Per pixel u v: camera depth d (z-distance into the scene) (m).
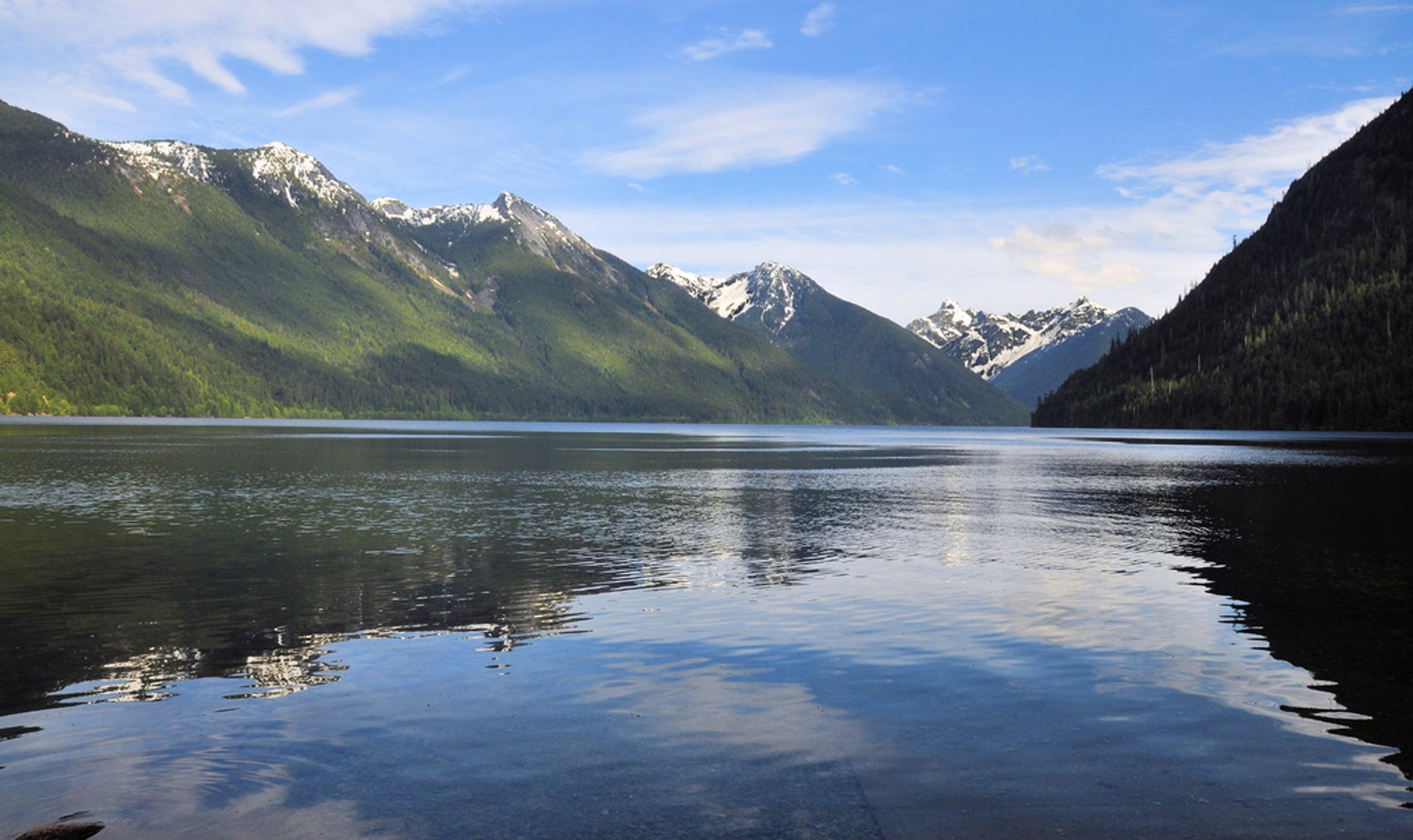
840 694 16.61
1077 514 50.06
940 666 18.66
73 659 18.97
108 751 13.58
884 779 12.58
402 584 28.11
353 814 11.36
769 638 21.09
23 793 11.99
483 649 19.95
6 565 31.25
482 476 77.69
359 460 99.06
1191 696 16.53
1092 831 10.91
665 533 41.28
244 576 29.39
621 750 13.70
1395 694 16.67
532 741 14.08
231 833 10.80
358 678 17.61
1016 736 14.36
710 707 15.83
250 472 76.12
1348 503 54.59
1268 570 31.03
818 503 56.41
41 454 96.56
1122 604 25.19
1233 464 98.44
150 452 102.75
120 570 30.33
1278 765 13.12
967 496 61.97
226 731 14.51
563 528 42.88
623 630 21.97
